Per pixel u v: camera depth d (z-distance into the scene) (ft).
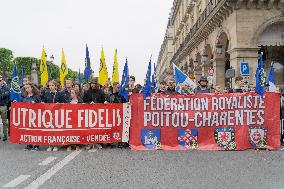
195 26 109.29
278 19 64.85
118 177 21.06
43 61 41.57
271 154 29.53
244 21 65.00
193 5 123.13
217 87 37.73
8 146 33.68
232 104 32.19
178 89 34.22
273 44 69.82
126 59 33.22
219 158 27.45
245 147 32.01
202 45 99.40
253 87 39.11
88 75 39.73
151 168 23.57
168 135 32.12
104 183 19.69
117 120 32.14
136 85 44.01
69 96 35.99
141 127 32.19
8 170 22.81
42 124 31.35
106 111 31.96
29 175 21.44
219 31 76.84
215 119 32.14
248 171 22.85
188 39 126.93
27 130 31.42
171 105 32.17
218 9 70.18
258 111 32.35
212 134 32.14
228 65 100.32
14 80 35.88
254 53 64.90
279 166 24.50
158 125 32.14
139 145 32.07
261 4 64.28
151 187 18.90
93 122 31.78
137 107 32.19
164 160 26.48
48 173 21.98
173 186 19.12
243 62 61.57
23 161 25.89
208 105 32.19
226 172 22.50
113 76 35.50
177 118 32.14
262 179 20.79
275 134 32.37
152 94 32.17
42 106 31.37
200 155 28.73
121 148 32.32
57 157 27.61
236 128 32.17
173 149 31.68
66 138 31.40
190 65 132.26
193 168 23.63
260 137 32.27
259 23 64.95
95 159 26.76
